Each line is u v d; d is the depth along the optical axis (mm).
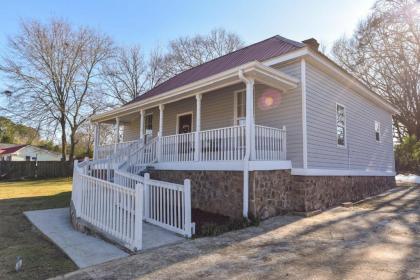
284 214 7426
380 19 24297
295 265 3855
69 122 25172
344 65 28625
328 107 9539
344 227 5984
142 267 3908
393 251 4352
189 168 8242
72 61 24766
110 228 5301
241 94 10195
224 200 7227
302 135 8117
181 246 4836
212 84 7859
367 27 25656
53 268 4039
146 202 6582
